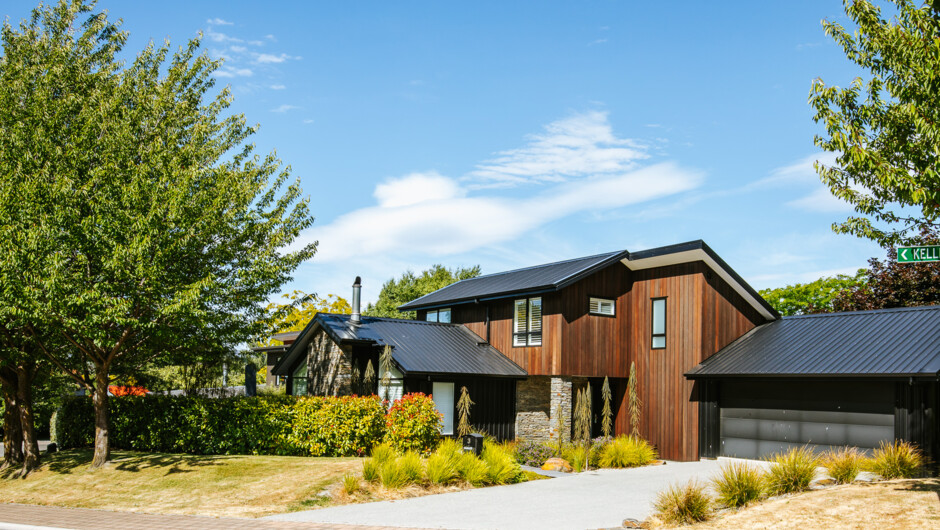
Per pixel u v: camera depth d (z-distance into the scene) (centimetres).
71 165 1605
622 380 2400
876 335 1939
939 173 928
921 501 1082
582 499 1348
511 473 1566
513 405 2305
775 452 1977
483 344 2458
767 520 1040
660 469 1847
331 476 1450
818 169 1128
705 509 1097
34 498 1509
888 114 1035
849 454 1512
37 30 1802
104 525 1134
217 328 1747
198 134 1767
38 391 2786
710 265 2214
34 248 1444
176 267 1641
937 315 1941
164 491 1438
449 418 2155
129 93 1800
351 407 1780
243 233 1719
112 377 2361
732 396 2114
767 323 2375
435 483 1445
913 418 1666
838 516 1026
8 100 1628
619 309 2392
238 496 1356
